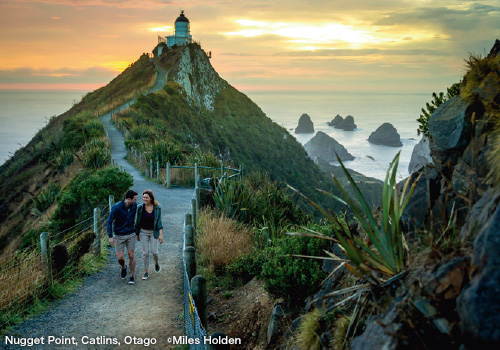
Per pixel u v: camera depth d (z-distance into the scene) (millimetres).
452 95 5348
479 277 2186
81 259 8648
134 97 62781
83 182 14242
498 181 2959
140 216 8016
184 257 6215
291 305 5617
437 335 2529
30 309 6621
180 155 23156
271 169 74375
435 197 4035
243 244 9281
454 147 4055
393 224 3301
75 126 38938
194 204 10930
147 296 7293
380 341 2830
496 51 4469
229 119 83562
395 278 3188
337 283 4914
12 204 27438
